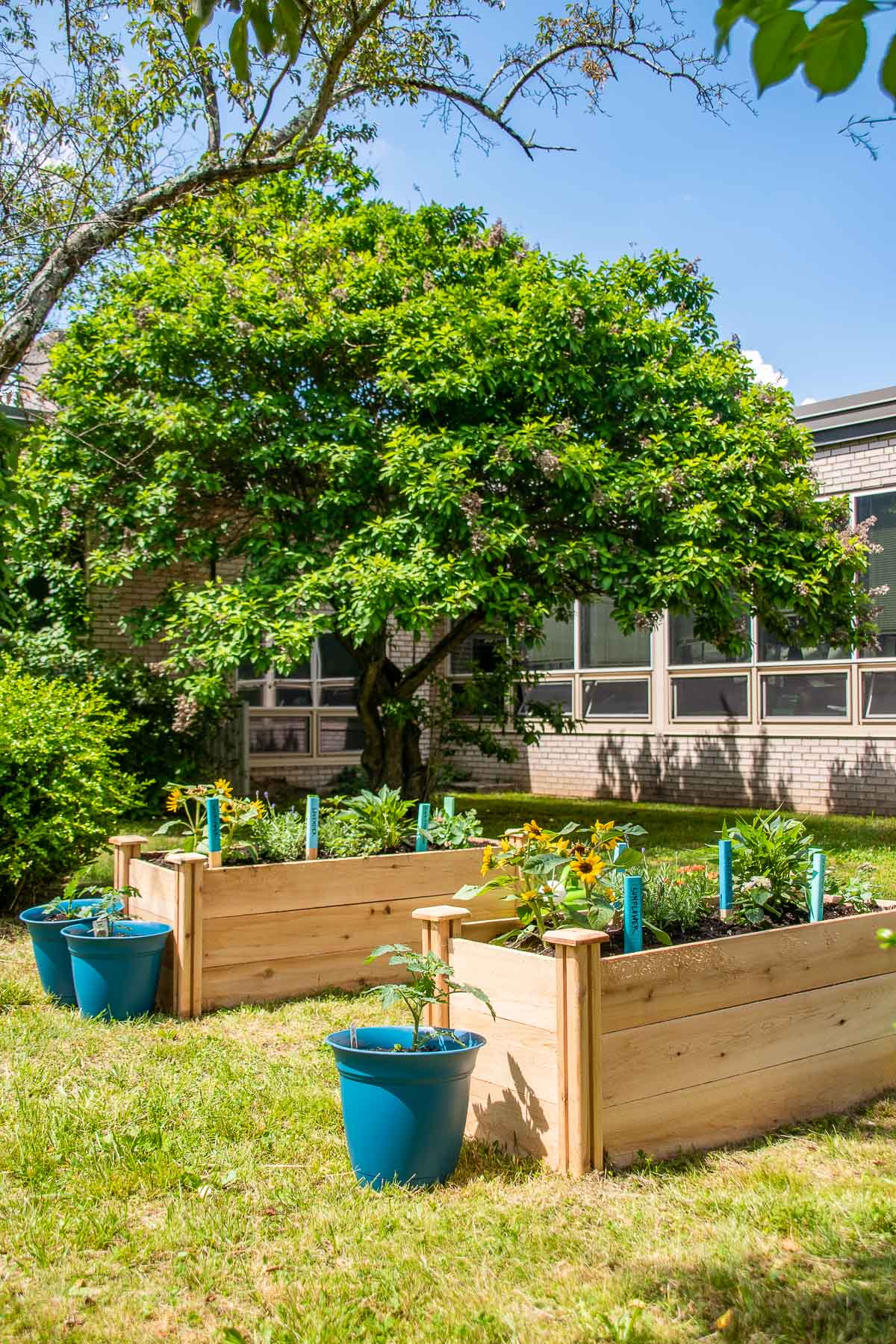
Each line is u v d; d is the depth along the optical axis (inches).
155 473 395.9
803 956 150.8
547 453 361.7
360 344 412.2
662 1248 107.3
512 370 386.9
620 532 401.1
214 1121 141.9
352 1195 121.6
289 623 354.9
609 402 406.3
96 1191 121.8
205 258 410.3
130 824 411.8
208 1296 99.6
